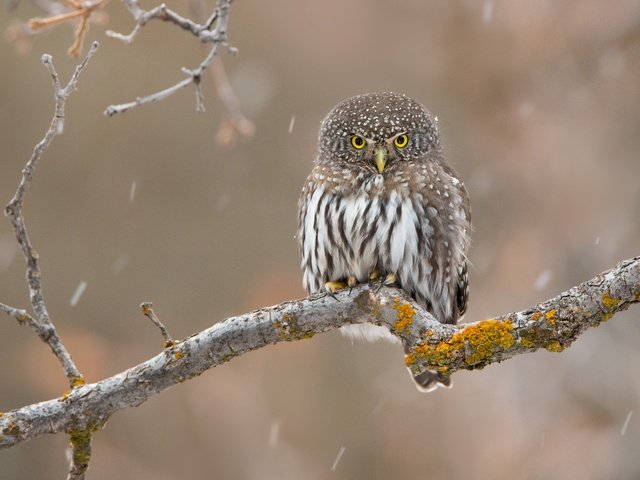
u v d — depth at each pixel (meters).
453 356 6.64
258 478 14.54
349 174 8.73
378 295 7.15
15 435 6.74
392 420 15.09
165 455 14.69
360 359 15.74
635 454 13.14
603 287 6.30
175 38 17.05
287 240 16.91
